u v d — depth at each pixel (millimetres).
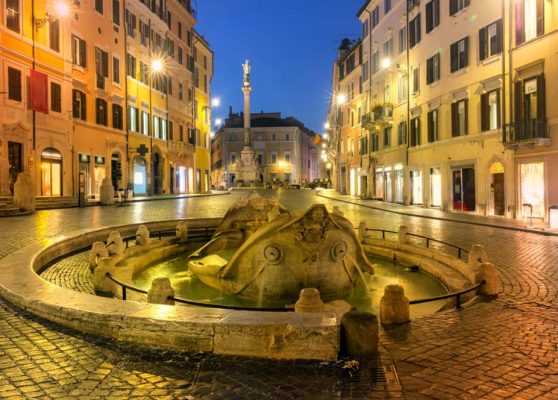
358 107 50594
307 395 4000
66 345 5086
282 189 85438
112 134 37094
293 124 111812
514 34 22688
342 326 4910
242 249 9039
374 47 44031
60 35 29359
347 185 55844
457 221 22234
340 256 8805
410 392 4082
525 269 10172
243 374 4410
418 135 33531
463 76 27203
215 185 90438
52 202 26516
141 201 35031
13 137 25125
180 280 10859
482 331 5871
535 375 4484
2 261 8867
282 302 8656
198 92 60500
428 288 9820
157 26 46312
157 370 4480
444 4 29188
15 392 4004
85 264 11070
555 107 20422
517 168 22766
